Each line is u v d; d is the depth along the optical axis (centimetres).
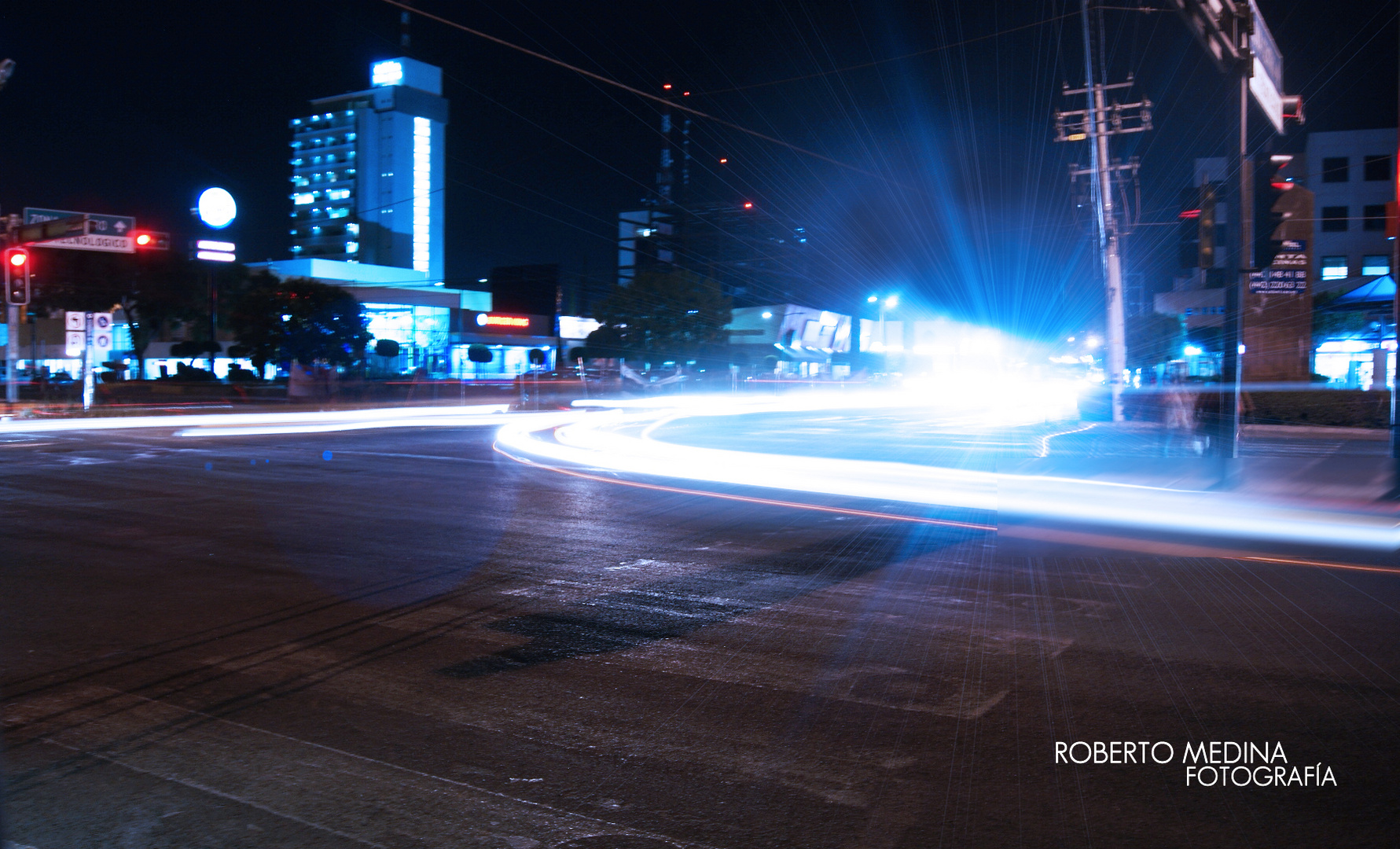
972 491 1255
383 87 13050
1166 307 5738
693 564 834
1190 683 513
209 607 674
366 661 555
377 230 13112
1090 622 640
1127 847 338
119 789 386
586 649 583
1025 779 394
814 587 747
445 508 1159
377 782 393
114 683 513
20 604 679
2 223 2517
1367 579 773
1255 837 346
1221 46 1211
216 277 5338
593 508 1171
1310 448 2088
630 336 6438
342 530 996
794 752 424
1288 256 1211
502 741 437
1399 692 498
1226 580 768
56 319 6194
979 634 613
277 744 432
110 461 1678
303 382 4200
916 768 405
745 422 3167
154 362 6738
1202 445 1786
